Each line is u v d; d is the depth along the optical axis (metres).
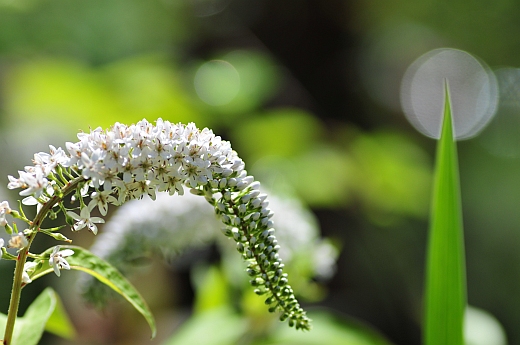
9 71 1.02
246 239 0.41
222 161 0.41
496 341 0.63
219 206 0.41
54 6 1.32
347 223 1.25
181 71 1.10
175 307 1.04
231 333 0.57
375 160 0.92
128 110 0.87
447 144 0.45
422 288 1.30
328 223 1.24
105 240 0.54
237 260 0.60
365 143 0.94
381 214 0.98
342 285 1.26
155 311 1.00
